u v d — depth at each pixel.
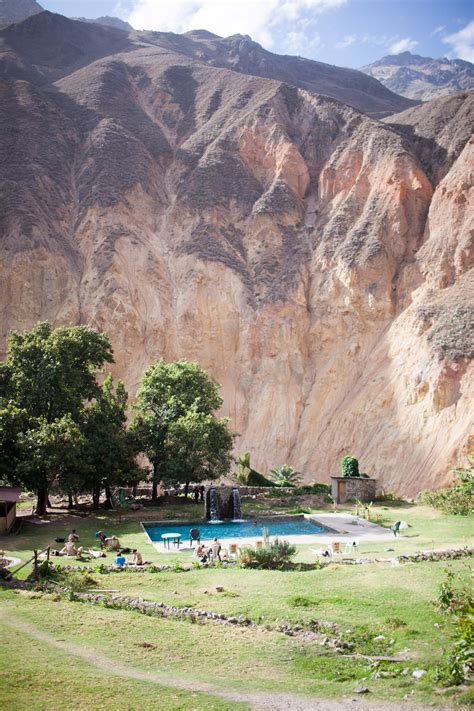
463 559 22.25
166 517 34.56
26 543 26.70
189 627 15.83
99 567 21.59
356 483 40.81
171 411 41.50
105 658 13.77
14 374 36.12
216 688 12.34
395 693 12.03
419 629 14.96
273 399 60.34
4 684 12.09
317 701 11.73
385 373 56.12
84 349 38.81
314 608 16.80
